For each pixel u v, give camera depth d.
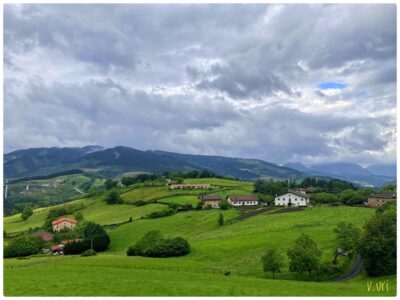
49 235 180.25
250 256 107.81
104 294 61.62
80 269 88.12
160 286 67.44
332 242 110.31
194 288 66.25
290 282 75.38
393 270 82.19
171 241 121.06
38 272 82.56
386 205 153.00
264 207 190.62
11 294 61.69
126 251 141.38
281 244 114.69
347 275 87.44
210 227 159.62
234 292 63.91
